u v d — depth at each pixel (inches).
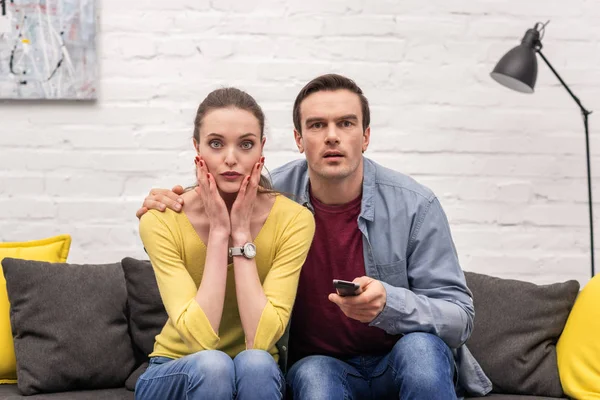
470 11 114.0
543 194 114.6
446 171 114.3
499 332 97.8
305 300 85.8
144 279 99.6
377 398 84.4
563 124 114.4
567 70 114.6
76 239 111.8
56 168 111.6
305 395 77.2
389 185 87.7
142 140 112.3
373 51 113.7
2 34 109.0
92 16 110.4
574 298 99.4
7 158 111.0
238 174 79.8
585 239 114.5
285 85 113.3
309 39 113.3
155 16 112.3
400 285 86.7
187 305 76.7
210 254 78.3
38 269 97.6
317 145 82.3
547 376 94.9
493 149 114.3
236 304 81.4
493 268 114.3
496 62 114.1
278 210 82.4
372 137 113.8
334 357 85.9
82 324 96.1
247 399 72.3
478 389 90.9
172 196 82.7
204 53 112.7
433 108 114.0
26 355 94.2
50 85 109.9
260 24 113.0
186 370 73.5
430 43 114.0
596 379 90.1
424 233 86.0
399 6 113.7
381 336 85.0
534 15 114.3
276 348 83.5
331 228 86.4
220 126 79.3
